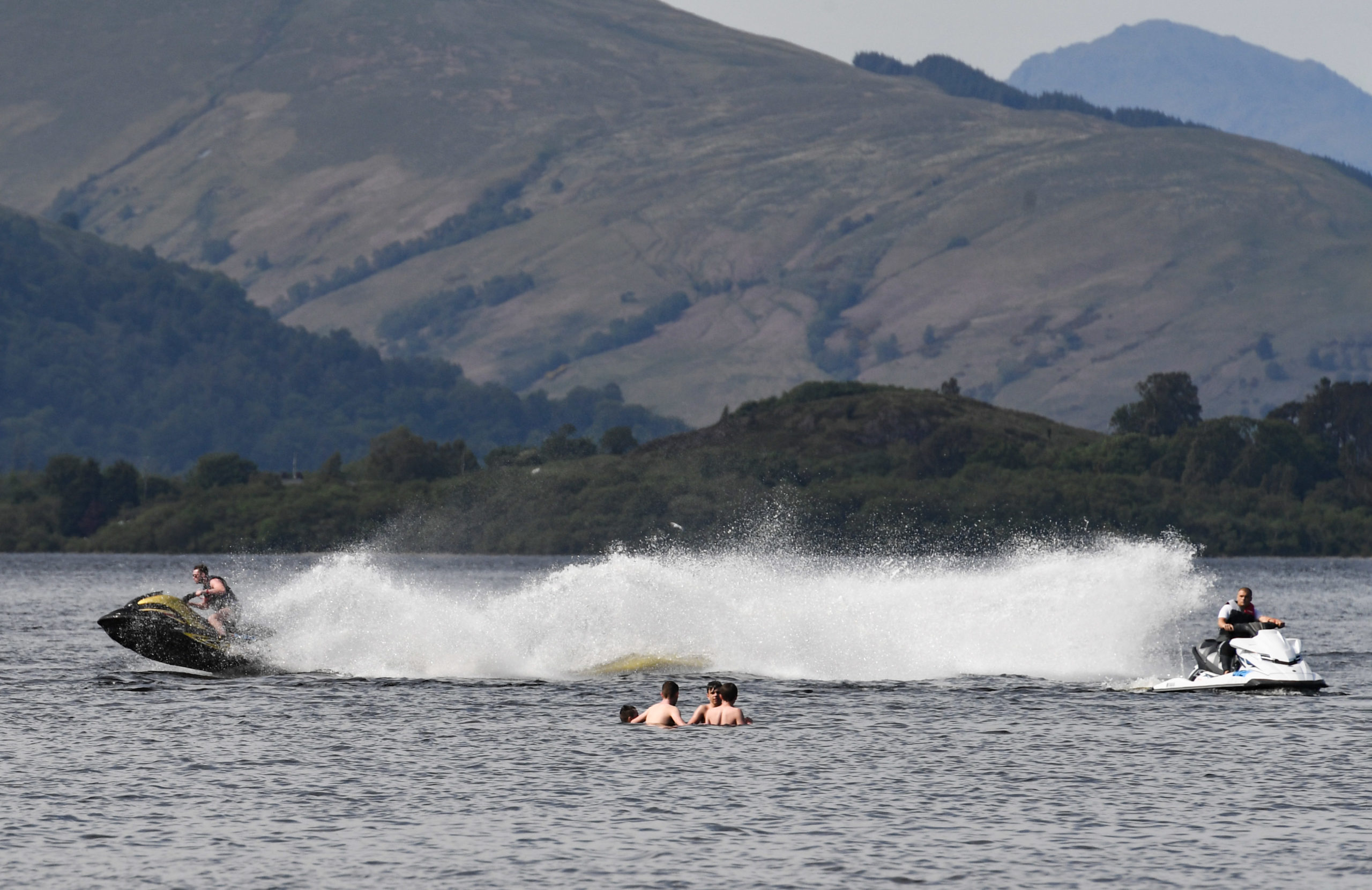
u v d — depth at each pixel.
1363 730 102.25
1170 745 96.44
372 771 87.69
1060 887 63.91
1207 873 65.81
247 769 87.94
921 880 64.94
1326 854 68.69
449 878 65.19
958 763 90.12
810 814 76.56
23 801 79.19
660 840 71.50
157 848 69.75
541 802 79.44
